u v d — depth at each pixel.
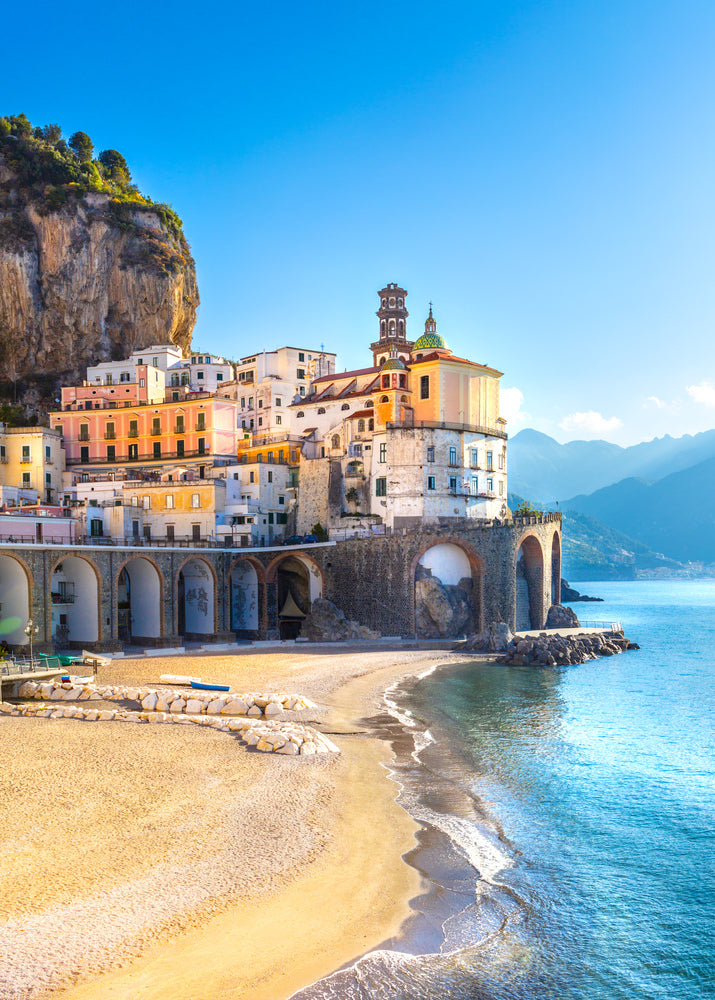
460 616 93.94
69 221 144.50
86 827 28.92
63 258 143.75
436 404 105.06
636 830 31.88
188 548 85.75
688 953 22.31
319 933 21.95
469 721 51.50
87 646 75.00
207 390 138.12
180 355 146.50
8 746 40.38
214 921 22.30
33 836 27.98
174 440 119.38
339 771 37.69
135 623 84.19
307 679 64.69
